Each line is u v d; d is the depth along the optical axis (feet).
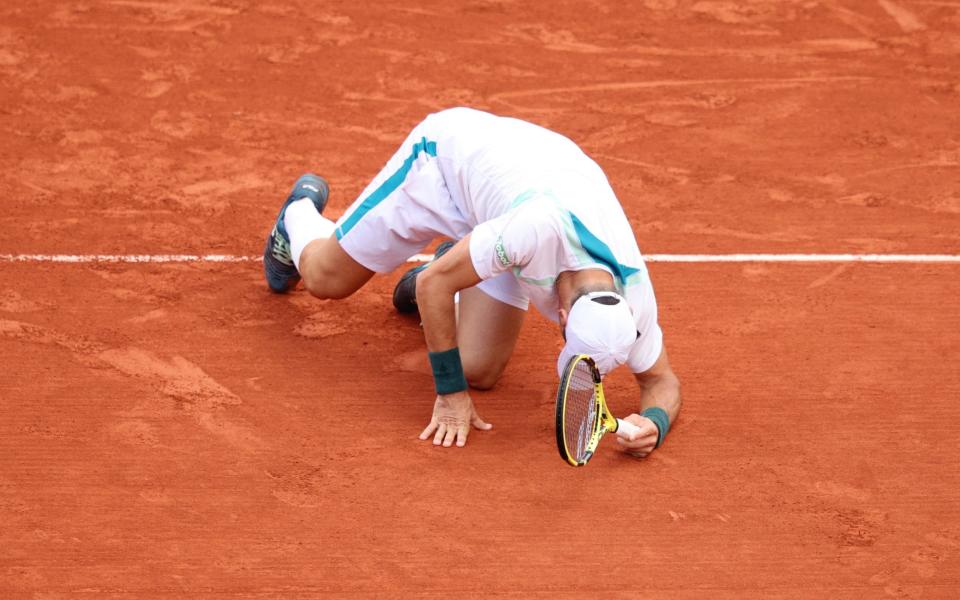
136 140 105.09
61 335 77.41
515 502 64.80
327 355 77.05
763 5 138.41
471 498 64.95
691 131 110.73
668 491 66.08
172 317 80.12
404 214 71.31
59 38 123.03
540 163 66.03
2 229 89.81
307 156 103.81
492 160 67.21
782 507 65.21
